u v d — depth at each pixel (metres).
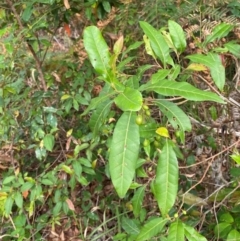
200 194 2.08
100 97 1.24
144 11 2.18
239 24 1.78
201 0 2.00
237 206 1.75
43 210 2.53
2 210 2.20
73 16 2.48
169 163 1.26
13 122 2.41
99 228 2.37
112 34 2.31
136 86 1.33
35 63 2.56
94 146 2.20
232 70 2.07
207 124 2.10
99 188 2.49
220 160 2.07
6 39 2.28
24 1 2.26
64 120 2.49
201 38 1.83
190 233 1.31
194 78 1.87
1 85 2.42
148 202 2.18
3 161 2.54
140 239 1.37
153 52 1.41
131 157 1.13
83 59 2.47
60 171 2.31
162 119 1.63
